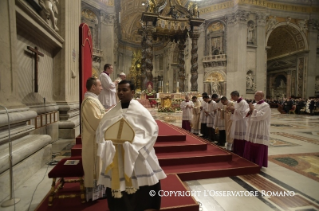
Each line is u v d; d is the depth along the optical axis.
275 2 22.42
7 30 3.00
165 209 2.33
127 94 2.11
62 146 5.03
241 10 21.17
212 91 22.62
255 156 4.12
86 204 2.45
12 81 3.10
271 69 29.31
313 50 23.48
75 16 7.00
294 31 23.62
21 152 2.98
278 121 11.93
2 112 2.70
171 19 14.36
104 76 4.81
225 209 2.62
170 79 29.06
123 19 28.94
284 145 6.02
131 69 30.12
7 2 2.98
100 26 22.02
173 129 5.77
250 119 4.19
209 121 6.47
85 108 2.47
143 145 1.92
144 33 15.48
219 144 6.00
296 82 24.92
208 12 22.91
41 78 5.12
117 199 2.03
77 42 7.13
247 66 21.83
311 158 4.78
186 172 3.52
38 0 4.67
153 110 15.64
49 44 5.42
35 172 3.45
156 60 33.47
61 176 2.35
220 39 22.53
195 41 15.14
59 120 5.88
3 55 2.91
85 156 2.41
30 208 2.44
